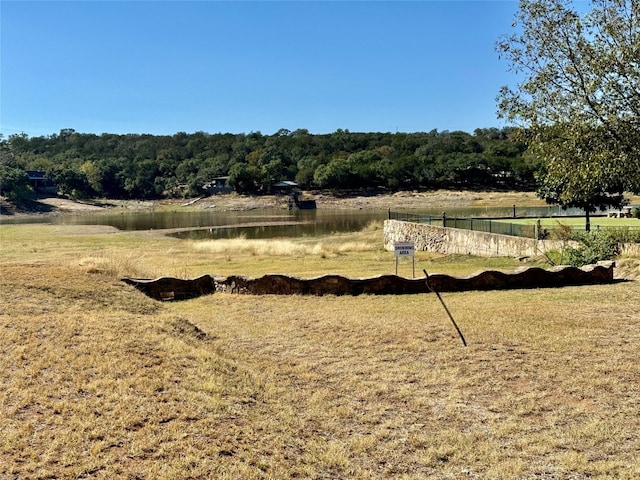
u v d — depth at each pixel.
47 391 6.91
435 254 31.03
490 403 7.90
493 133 162.75
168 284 16.11
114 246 40.62
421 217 35.88
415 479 6.02
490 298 14.43
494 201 100.75
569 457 6.37
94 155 169.25
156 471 5.41
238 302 14.90
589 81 14.11
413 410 7.80
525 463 6.29
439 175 117.88
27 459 5.49
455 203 102.81
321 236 50.50
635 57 13.54
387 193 117.88
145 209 113.19
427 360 9.63
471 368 9.15
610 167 13.92
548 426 7.16
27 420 6.23
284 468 5.88
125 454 5.68
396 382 8.76
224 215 93.12
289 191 122.88
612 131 13.97
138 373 7.68
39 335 8.84
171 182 140.25
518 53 15.12
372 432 7.16
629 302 13.27
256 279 16.02
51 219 86.94
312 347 10.62
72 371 7.55
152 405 6.78
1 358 7.86
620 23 14.08
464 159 116.50
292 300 14.98
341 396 8.29
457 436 6.97
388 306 13.78
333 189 123.56
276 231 60.25
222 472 5.55
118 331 9.35
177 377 7.78
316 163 138.50
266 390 8.26
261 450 6.18
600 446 6.62
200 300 15.45
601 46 14.32
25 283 12.83
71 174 122.50
